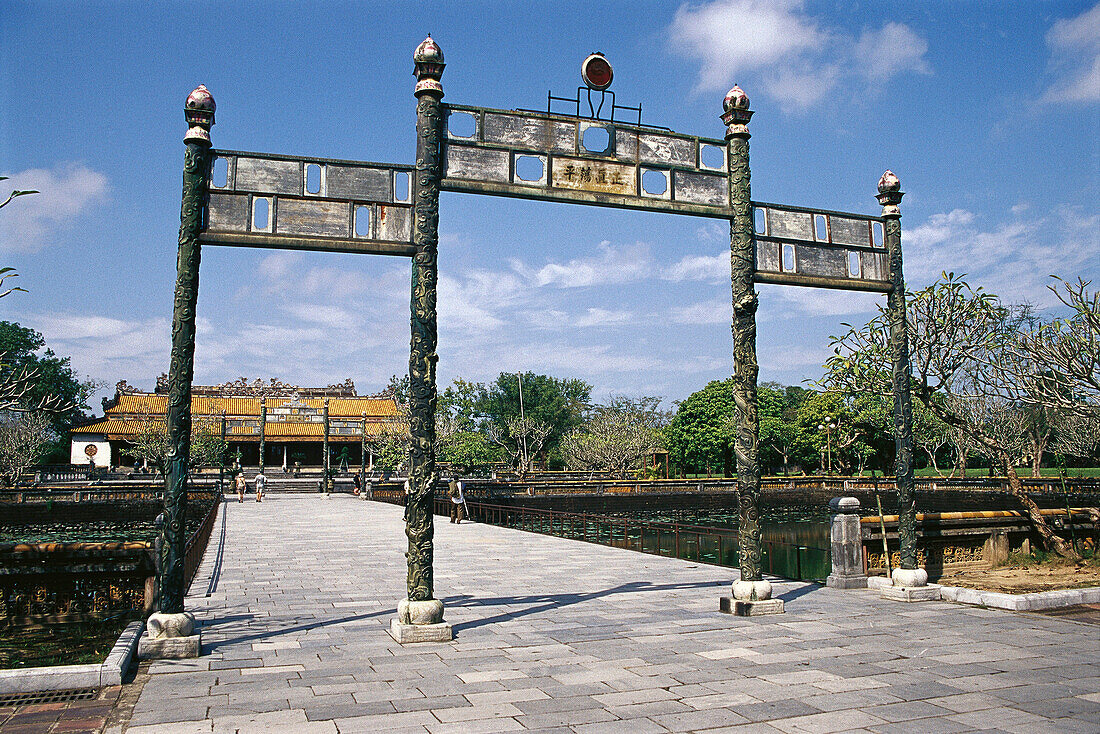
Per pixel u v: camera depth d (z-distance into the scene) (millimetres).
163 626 7965
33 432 49656
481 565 16047
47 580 9625
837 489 49406
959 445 43281
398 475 63438
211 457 62250
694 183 10812
